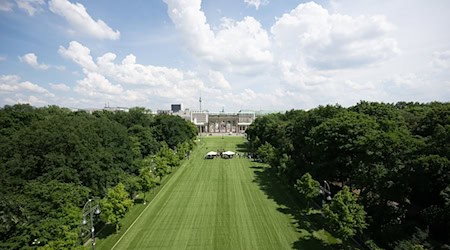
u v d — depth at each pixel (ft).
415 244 84.28
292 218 132.98
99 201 121.49
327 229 118.32
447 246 84.74
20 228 89.25
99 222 129.08
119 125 240.53
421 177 105.19
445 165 95.14
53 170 124.67
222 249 104.53
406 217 116.47
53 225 93.04
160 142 323.16
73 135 141.08
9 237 88.28
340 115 179.52
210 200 161.79
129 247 107.45
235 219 132.77
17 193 107.45
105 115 326.44
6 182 114.01
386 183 111.14
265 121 340.80
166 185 196.85
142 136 276.00
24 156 130.72
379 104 215.51
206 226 125.29
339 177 159.84
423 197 121.80
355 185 129.70
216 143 476.13
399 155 118.42
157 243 110.22
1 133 186.60
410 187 112.68
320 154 161.89
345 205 98.07
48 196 102.73
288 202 156.66
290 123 251.60
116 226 119.65
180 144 321.52
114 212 117.29
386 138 121.29
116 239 114.11
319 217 133.18
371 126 149.07
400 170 110.73
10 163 122.21
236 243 108.88
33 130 146.61
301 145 203.51
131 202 123.24
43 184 109.91
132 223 130.21
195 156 330.54
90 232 117.19
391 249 97.40
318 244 106.83
